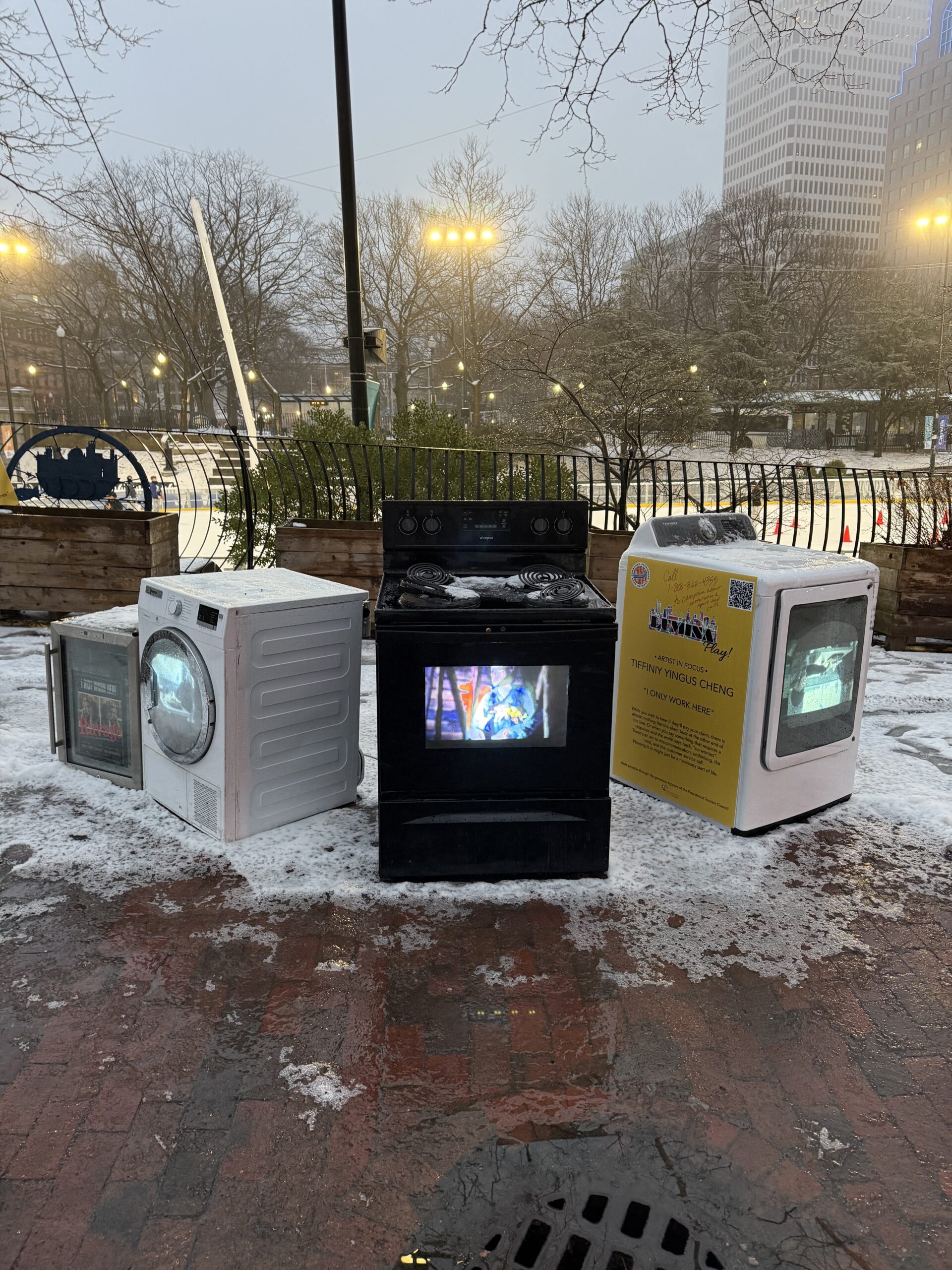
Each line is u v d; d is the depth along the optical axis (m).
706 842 3.79
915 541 8.71
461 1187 2.06
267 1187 2.05
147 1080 2.37
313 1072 2.41
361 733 5.09
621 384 21.27
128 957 2.91
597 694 3.30
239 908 3.22
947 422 40.69
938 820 4.00
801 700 3.82
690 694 3.96
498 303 40.12
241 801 3.69
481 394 38.53
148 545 7.02
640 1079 2.42
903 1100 2.36
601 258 41.62
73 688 4.29
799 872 3.56
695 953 3.00
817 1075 2.45
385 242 42.59
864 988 2.84
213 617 3.49
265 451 8.71
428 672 3.23
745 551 4.14
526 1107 2.31
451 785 3.34
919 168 90.31
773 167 80.56
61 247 32.03
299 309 46.19
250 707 3.62
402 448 7.33
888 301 47.25
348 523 7.19
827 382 52.78
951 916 3.28
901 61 77.56
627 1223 1.97
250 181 42.16
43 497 8.16
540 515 3.57
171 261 41.56
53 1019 2.61
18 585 7.20
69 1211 1.97
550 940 3.06
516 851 3.40
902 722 5.38
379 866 3.40
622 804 4.18
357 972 2.86
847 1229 1.97
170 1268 1.85
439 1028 2.61
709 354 43.94
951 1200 2.05
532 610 3.21
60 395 65.81
